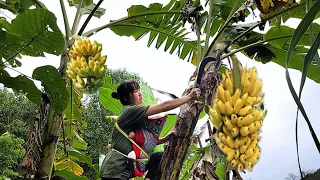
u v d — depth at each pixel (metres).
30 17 2.73
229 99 2.17
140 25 4.46
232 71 2.25
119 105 4.90
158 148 4.73
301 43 3.89
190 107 2.64
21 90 3.24
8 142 10.13
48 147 3.33
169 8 4.24
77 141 4.97
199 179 2.66
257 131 2.18
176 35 4.59
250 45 3.59
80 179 4.40
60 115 3.40
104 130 14.46
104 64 3.22
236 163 2.12
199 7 3.45
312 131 1.23
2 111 13.82
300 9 3.45
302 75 1.28
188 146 2.64
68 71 3.21
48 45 2.95
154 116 2.96
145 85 4.98
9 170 10.05
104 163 2.88
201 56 3.25
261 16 3.34
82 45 3.16
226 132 2.16
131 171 2.79
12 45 3.00
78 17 3.93
